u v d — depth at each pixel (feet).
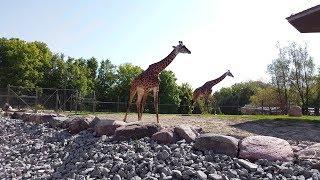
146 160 18.28
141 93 34.24
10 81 152.66
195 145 19.15
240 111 125.90
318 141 28.81
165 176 16.14
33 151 27.04
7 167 23.17
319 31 40.40
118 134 23.02
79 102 86.74
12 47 155.02
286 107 123.75
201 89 78.33
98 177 17.85
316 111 125.08
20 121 41.57
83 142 25.32
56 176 19.77
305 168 15.74
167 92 160.35
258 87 206.59
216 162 17.25
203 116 51.57
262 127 36.99
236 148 17.85
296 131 34.86
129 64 182.39
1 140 32.55
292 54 145.07
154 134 21.76
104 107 119.34
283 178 14.82
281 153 17.02
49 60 168.35
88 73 179.22
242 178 15.24
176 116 50.72
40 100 81.15
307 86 142.51
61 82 167.73
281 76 146.92
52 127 34.42
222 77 78.33
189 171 15.96
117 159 19.22
